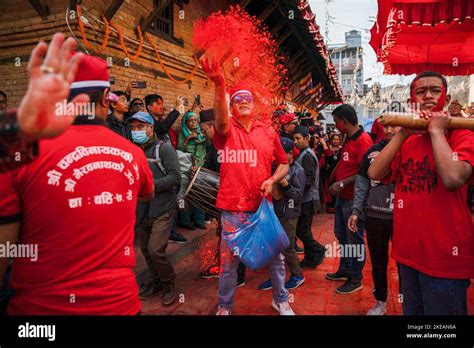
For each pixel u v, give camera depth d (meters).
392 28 3.95
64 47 0.98
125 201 1.39
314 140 7.21
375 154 3.00
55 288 1.24
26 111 0.90
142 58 5.52
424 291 1.84
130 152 1.48
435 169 1.80
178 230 5.65
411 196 1.89
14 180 1.17
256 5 7.85
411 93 1.99
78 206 1.24
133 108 4.45
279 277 2.95
